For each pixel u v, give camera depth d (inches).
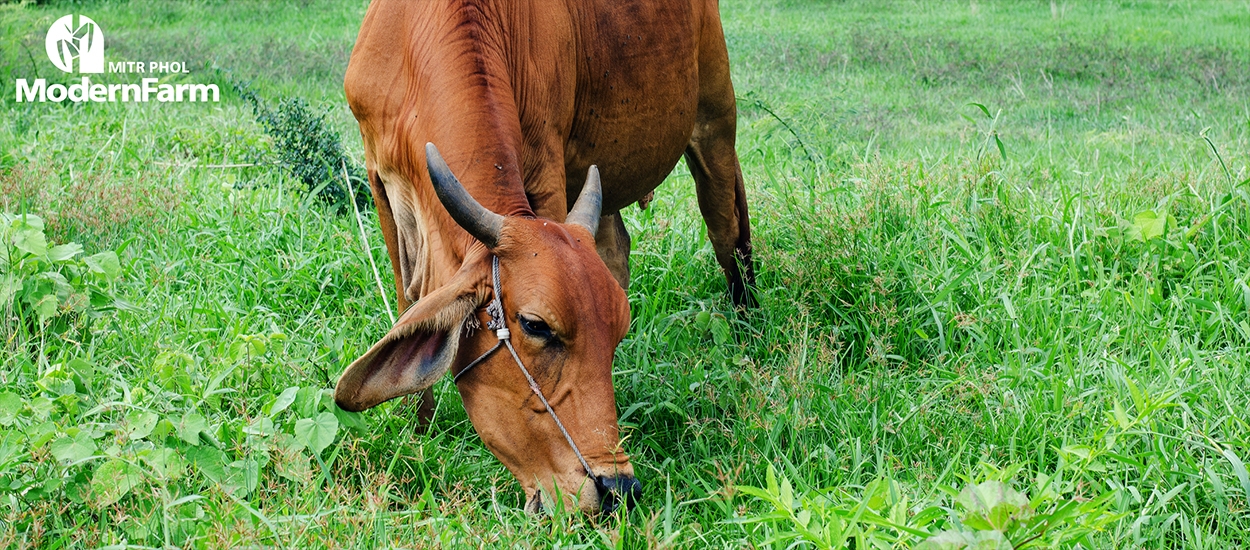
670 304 196.1
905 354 178.5
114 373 147.2
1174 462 136.9
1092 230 200.4
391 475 133.5
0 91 317.1
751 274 195.6
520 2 142.8
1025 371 160.4
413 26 137.9
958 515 108.1
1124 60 408.5
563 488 119.3
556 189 150.2
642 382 161.5
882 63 414.9
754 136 287.3
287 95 329.1
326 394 131.7
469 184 127.4
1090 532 113.3
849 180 224.7
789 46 433.1
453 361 123.2
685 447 151.3
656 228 206.7
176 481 123.6
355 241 200.2
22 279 153.1
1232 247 199.9
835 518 109.0
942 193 226.8
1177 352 161.8
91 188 212.2
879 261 191.0
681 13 171.8
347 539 115.0
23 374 142.3
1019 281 185.3
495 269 118.1
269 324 170.9
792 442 142.8
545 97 146.3
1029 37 462.0
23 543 110.3
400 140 138.6
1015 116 339.9
